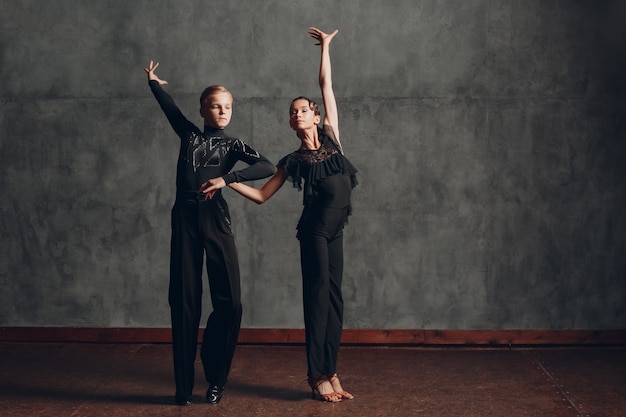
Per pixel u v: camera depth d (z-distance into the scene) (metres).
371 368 4.69
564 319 5.11
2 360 4.86
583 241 5.06
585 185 5.04
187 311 4.03
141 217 5.16
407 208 5.09
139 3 5.07
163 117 5.11
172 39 5.08
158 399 4.16
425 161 5.06
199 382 4.46
